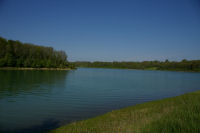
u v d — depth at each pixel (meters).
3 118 12.20
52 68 104.19
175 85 39.34
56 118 12.50
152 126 7.12
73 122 11.12
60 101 18.41
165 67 165.62
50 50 111.12
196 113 8.31
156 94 25.56
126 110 13.13
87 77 56.53
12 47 88.44
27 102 17.53
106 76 65.19
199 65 135.50
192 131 6.14
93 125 9.27
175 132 6.23
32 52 97.25
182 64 150.25
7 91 23.55
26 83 32.91
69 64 122.06
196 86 38.28
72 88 28.97
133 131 6.94
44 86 30.00
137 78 58.97
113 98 21.11
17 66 84.88
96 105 17.06
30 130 10.04
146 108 13.13
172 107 11.95
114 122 9.55
